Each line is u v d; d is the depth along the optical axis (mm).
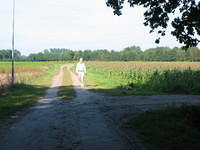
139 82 20156
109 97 12266
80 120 7078
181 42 6801
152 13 7242
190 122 6234
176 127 5910
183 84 16328
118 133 5727
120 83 20078
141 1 7223
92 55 121062
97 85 18859
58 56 142625
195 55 75000
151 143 4984
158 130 5797
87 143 4934
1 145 4785
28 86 17531
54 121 6914
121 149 4594
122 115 7844
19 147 4668
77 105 9812
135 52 100938
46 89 15969
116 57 99188
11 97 11961
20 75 23797
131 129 6125
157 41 7547
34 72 30203
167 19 7160
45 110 8664
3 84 15070
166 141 5039
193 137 5230
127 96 12711
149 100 11328
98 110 8742
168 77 19453
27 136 5406
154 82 17875
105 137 5375
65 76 30531
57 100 11141
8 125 6434
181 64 38344
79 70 18266
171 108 7957
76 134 5590
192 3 6195
